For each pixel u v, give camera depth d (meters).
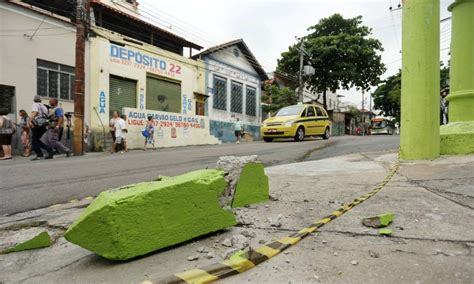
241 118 23.62
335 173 5.04
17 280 1.97
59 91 12.88
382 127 43.12
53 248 2.51
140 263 2.08
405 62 5.72
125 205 2.06
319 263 1.96
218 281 1.80
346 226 2.57
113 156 9.85
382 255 2.04
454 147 5.90
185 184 2.35
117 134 12.02
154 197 2.19
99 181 5.46
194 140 17.53
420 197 3.27
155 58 16.69
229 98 22.41
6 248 2.54
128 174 6.16
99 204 2.09
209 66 20.59
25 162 8.45
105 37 14.28
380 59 27.06
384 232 2.37
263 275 1.85
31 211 3.71
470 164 4.74
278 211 3.09
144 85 16.06
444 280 1.71
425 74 5.48
